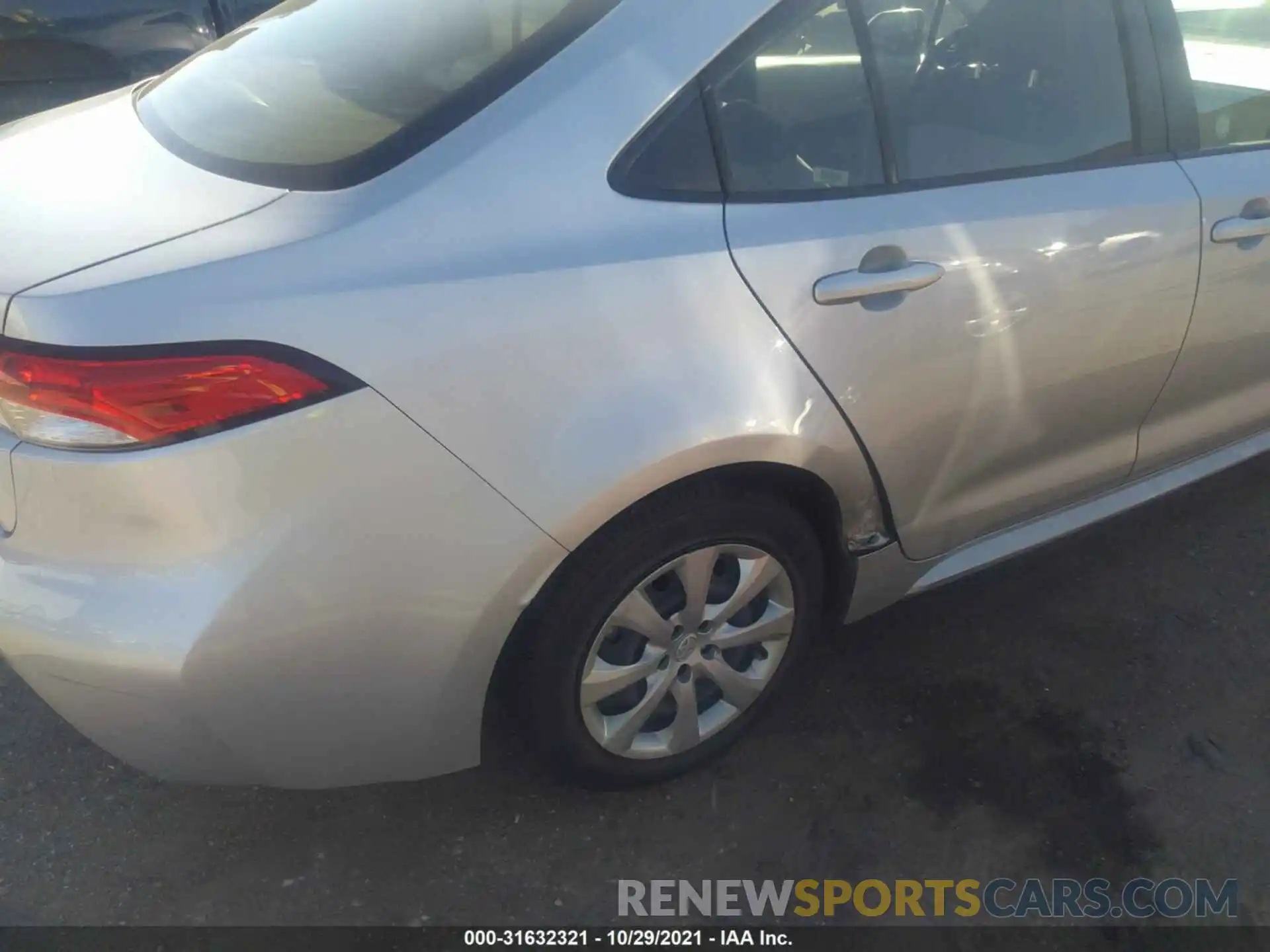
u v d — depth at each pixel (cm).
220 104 193
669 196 172
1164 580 280
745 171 179
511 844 203
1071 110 215
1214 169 234
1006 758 224
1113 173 218
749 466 179
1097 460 247
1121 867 202
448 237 156
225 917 188
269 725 159
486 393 155
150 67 434
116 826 204
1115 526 303
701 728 210
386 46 192
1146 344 230
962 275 194
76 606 150
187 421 141
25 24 400
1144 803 215
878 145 192
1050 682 245
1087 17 218
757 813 210
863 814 211
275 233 151
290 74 196
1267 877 201
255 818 207
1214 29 235
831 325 181
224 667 150
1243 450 289
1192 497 317
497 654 171
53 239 154
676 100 173
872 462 197
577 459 161
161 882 193
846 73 189
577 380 161
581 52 171
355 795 212
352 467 148
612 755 199
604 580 175
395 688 165
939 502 219
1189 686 246
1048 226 204
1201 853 205
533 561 163
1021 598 272
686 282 168
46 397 140
